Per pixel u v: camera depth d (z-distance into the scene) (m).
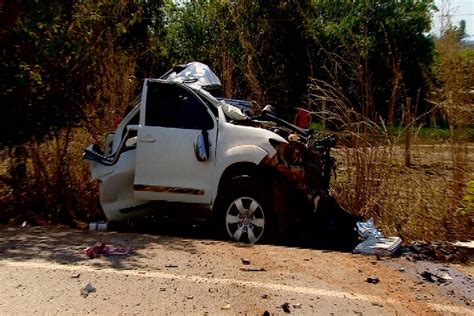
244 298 5.26
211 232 8.53
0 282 5.50
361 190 9.11
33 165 9.74
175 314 4.90
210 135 7.85
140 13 12.71
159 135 7.95
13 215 9.27
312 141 8.23
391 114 9.63
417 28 24.70
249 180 7.64
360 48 12.20
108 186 8.29
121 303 5.09
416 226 8.65
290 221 7.71
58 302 5.08
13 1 8.71
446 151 9.55
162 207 8.14
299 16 20.17
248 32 19.61
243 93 12.59
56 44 9.17
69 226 8.80
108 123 10.28
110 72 10.56
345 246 8.02
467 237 8.45
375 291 5.62
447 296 5.61
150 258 6.41
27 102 9.30
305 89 19.97
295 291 5.48
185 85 8.12
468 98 9.18
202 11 21.92
